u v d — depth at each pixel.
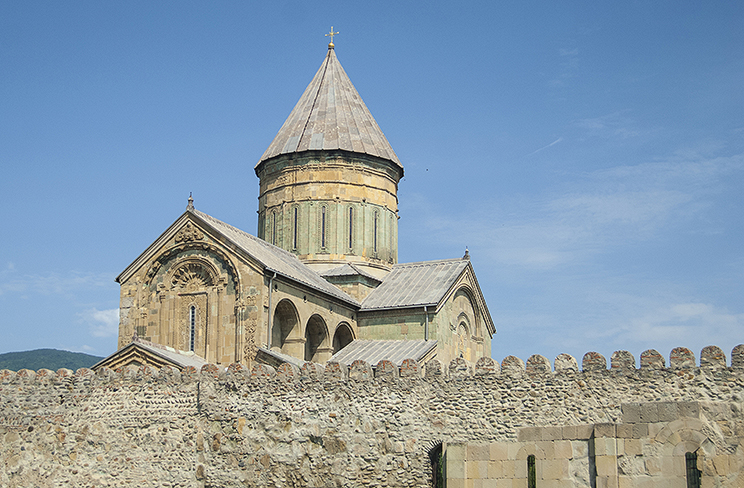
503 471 25.73
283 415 30.17
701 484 23.56
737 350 25.75
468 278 49.16
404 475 28.33
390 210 51.62
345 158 50.16
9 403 32.91
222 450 30.58
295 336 40.94
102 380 32.59
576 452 25.00
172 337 40.00
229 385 31.14
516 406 27.78
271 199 50.84
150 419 31.64
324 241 49.12
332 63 55.66
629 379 26.77
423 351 41.41
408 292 46.84
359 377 29.64
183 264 40.56
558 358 27.86
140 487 31.08
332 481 28.98
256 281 38.69
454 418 28.34
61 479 31.78
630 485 23.92
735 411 25.20
